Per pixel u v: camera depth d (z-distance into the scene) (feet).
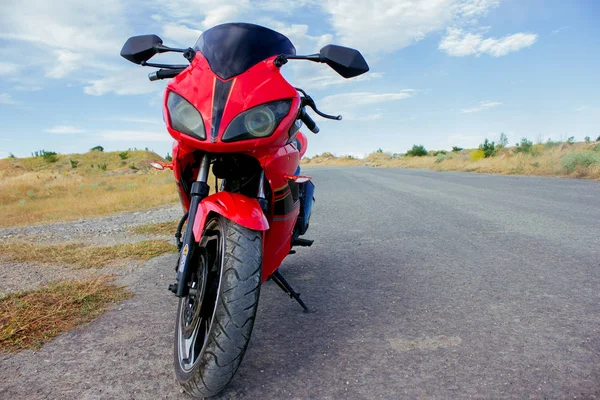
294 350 8.92
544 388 7.09
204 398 7.22
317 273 14.71
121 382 7.86
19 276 15.26
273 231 9.26
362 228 22.40
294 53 9.05
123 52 9.32
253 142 7.45
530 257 15.17
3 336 9.80
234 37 8.32
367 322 10.22
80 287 13.47
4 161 154.40
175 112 7.80
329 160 258.57
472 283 12.70
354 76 8.82
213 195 7.82
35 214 39.01
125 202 44.14
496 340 8.92
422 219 24.07
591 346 8.48
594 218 21.62
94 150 278.46
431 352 8.53
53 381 7.93
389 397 7.04
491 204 28.25
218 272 7.36
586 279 12.55
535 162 59.41
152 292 13.14
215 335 6.71
